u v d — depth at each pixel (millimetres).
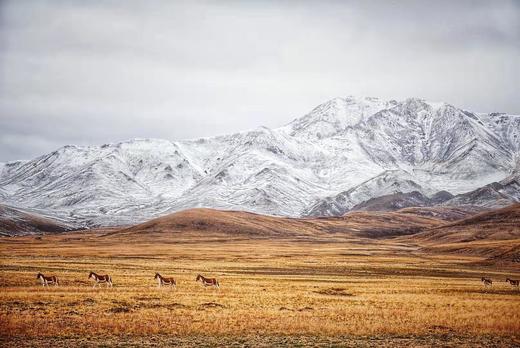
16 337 79000
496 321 95188
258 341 79625
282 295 128125
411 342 80250
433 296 132375
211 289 138125
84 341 77750
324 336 83562
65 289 128375
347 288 147125
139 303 110125
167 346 75625
